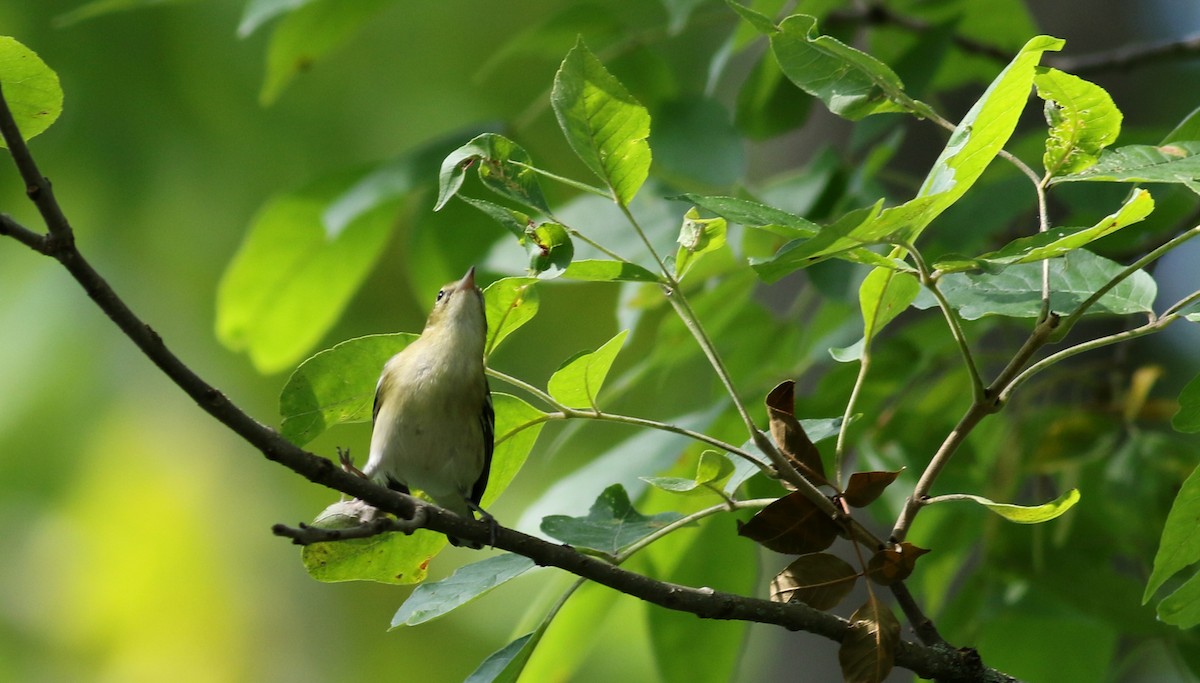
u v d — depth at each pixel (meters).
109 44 14.37
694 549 9.39
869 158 9.84
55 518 18.34
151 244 15.41
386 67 16.34
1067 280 6.52
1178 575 9.47
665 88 11.66
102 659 18.89
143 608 19.02
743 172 9.78
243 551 19.27
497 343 6.70
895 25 11.38
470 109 16.38
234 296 11.09
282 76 11.52
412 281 11.05
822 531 6.29
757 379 9.87
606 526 6.60
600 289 18.33
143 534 18.77
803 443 6.38
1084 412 9.90
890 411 9.80
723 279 10.05
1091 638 9.70
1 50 5.38
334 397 6.61
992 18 11.94
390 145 16.12
